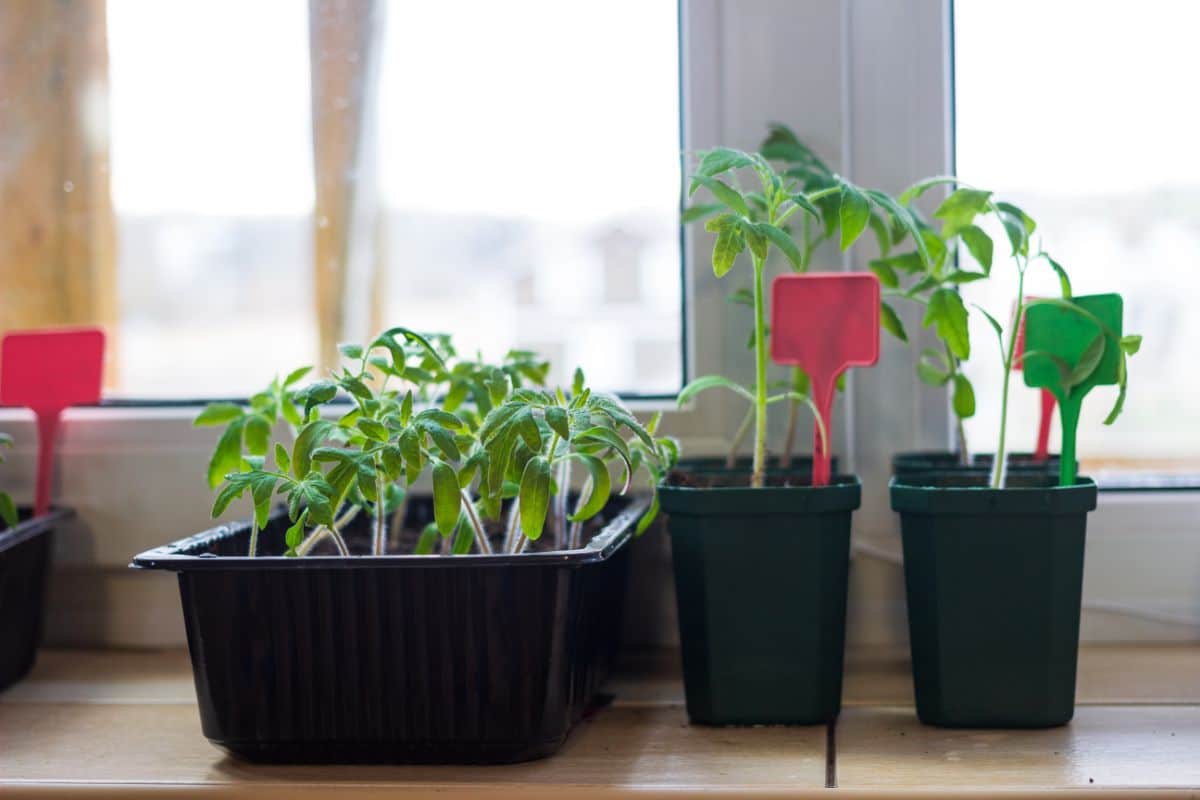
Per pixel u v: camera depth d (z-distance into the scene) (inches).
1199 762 30.0
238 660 30.5
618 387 46.2
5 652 39.0
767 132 44.0
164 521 44.9
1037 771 29.4
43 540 41.3
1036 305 35.7
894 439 43.9
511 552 34.3
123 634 45.2
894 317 39.0
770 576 33.8
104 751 32.5
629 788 28.3
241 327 48.9
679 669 41.9
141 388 48.3
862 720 34.9
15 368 42.6
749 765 30.3
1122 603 43.1
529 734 30.3
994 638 33.4
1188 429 45.3
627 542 40.9
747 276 44.1
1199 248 44.7
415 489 44.8
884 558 43.3
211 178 48.4
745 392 38.2
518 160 47.4
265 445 36.5
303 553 33.9
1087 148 44.5
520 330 48.1
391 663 30.3
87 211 48.3
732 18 44.1
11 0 47.6
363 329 48.6
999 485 35.2
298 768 30.8
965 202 35.3
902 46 43.3
